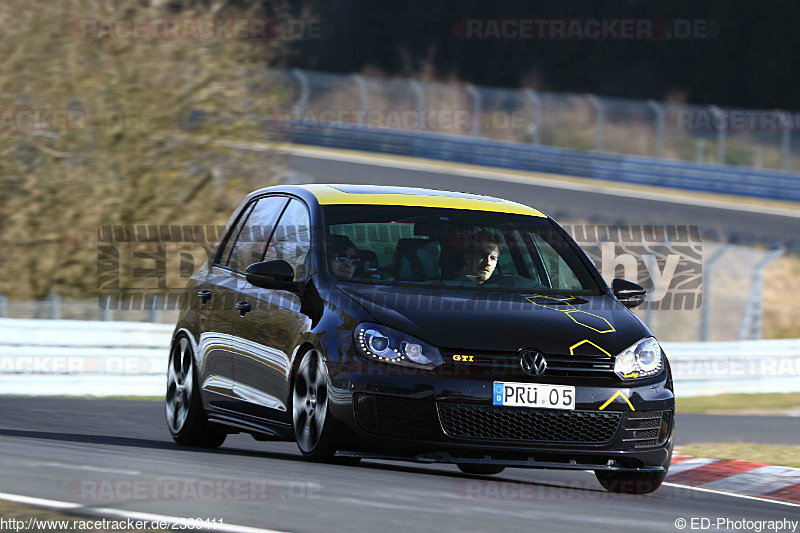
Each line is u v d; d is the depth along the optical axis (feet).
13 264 213.25
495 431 65.16
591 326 70.23
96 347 148.05
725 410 169.17
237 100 226.38
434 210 79.46
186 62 222.69
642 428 68.49
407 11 554.05
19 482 55.42
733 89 549.95
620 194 378.94
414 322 66.69
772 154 427.74
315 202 77.82
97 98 216.13
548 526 50.06
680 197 383.65
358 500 53.36
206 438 84.43
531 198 352.90
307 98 420.77
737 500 75.51
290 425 70.49
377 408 64.49
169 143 220.43
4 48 214.28
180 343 87.30
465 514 51.57
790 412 169.37
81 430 97.25
